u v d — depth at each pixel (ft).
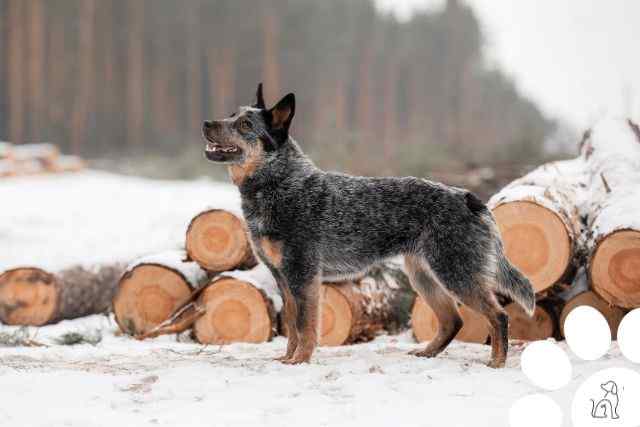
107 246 59.06
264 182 28.37
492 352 26.94
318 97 212.64
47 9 191.93
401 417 19.69
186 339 35.91
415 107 241.96
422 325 35.01
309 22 210.18
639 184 33.91
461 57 251.19
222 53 201.36
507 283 27.76
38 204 81.51
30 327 38.58
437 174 88.07
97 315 42.37
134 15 199.93
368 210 28.12
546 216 32.73
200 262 36.58
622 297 31.24
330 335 34.76
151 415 20.04
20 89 185.16
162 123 203.10
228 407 20.84
